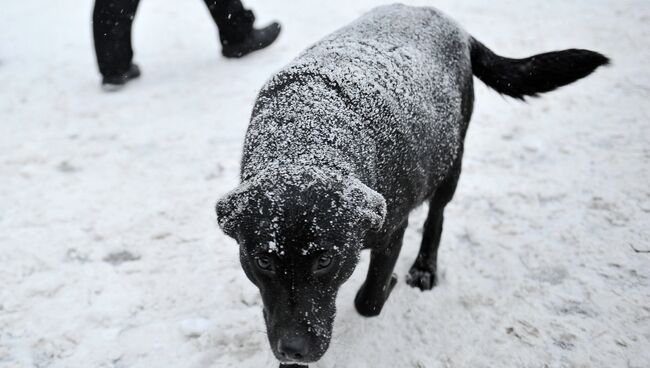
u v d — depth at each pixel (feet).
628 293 3.98
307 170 2.92
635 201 4.74
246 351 3.77
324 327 2.94
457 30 4.14
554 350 3.66
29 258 4.56
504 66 4.32
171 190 5.35
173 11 9.95
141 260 4.55
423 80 3.61
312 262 2.80
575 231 4.53
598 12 8.71
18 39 9.04
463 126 4.13
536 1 9.38
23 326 4.00
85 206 5.14
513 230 4.62
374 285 3.76
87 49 8.67
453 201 4.99
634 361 3.55
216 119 6.57
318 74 3.32
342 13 9.33
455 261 4.40
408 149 3.38
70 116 6.76
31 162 5.83
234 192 2.92
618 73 6.83
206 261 4.51
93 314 4.08
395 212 3.40
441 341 3.77
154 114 6.74
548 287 4.09
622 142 5.53
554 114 6.22
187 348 3.82
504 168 5.41
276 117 3.20
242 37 7.88
